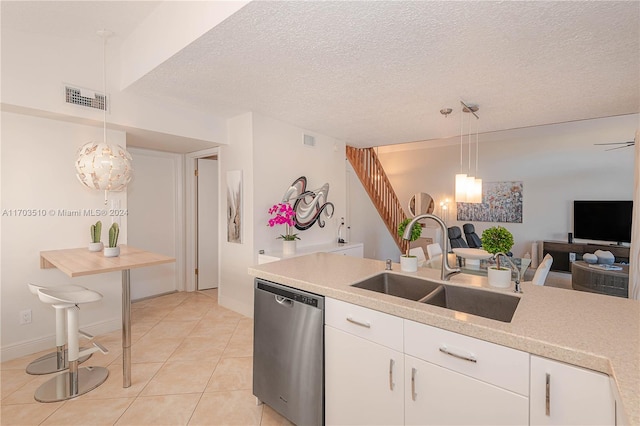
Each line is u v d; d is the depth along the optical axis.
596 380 0.91
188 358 2.64
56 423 1.84
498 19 1.67
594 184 5.71
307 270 2.01
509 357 1.05
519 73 2.35
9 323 2.58
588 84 2.54
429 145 7.38
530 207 6.32
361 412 1.48
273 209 3.54
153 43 2.37
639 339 1.01
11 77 2.34
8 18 2.28
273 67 2.30
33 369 2.41
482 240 1.73
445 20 1.69
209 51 2.08
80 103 2.66
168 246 4.50
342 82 2.56
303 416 1.71
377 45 1.97
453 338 1.18
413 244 7.45
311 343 1.67
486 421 1.11
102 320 3.14
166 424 1.85
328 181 4.53
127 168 2.55
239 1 1.63
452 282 1.73
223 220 3.90
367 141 4.93
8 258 2.56
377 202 6.56
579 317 1.20
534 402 1.01
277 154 3.74
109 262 2.24
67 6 2.22
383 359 1.39
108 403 2.03
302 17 1.68
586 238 5.64
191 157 4.52
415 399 1.29
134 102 2.96
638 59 2.11
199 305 4.00
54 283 2.81
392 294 1.95
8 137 2.54
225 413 1.95
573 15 1.62
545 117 3.51
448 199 7.39
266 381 1.91
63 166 2.81
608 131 5.59
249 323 3.40
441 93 2.79
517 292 1.52
